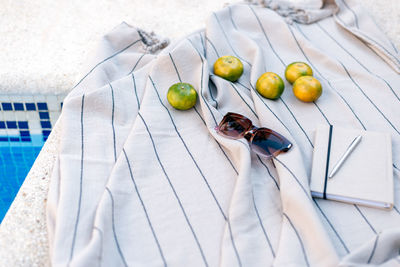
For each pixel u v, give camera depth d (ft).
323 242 2.43
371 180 2.73
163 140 3.03
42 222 2.71
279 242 2.52
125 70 3.55
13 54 3.94
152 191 2.78
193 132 3.10
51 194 2.67
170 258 2.52
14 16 4.36
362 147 2.89
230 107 3.26
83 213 2.60
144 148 2.94
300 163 2.77
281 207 2.70
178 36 4.13
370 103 3.26
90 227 2.55
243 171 2.72
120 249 2.53
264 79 3.17
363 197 2.67
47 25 4.27
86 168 2.82
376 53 3.66
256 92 3.22
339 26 3.90
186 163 2.92
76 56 3.94
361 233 2.60
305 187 2.64
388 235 2.46
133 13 4.41
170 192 2.78
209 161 2.93
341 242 2.56
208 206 2.72
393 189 2.70
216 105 3.23
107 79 3.42
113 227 2.59
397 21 4.16
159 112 3.16
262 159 2.92
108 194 2.65
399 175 2.80
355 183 2.73
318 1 4.05
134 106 3.23
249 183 2.69
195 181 2.84
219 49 3.59
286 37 3.75
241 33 3.69
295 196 2.59
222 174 2.87
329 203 2.72
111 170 2.85
